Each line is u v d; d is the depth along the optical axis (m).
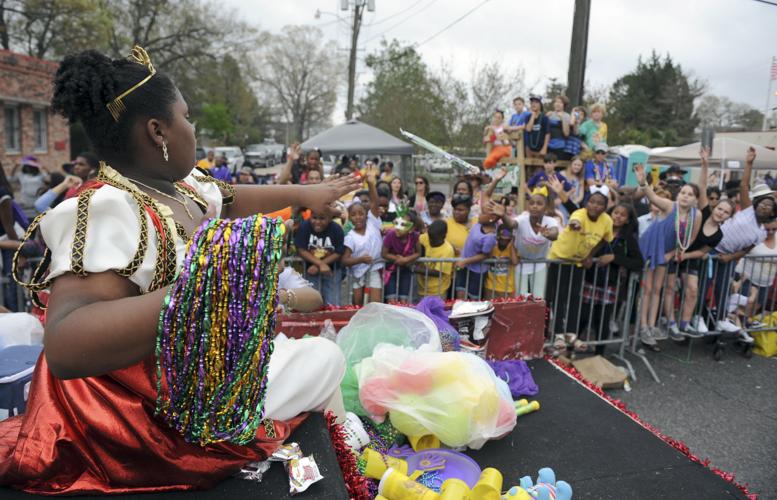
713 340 6.59
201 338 1.33
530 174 8.95
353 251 5.45
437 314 3.61
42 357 1.65
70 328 1.18
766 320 6.38
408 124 23.58
